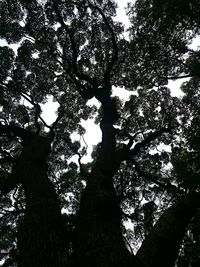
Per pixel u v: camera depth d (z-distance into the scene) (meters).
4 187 8.84
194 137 9.19
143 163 13.78
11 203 12.86
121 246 4.84
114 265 4.37
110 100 11.11
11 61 12.66
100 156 8.12
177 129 13.59
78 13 12.30
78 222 5.68
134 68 13.26
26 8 11.98
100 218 5.45
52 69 13.45
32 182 7.27
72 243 5.33
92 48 12.98
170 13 8.95
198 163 8.95
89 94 11.65
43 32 12.47
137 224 12.49
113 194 6.32
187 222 5.88
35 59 13.08
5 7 11.96
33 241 5.21
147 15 10.47
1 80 12.66
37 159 8.53
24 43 12.65
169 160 13.72
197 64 12.41
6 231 12.07
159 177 12.77
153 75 13.41
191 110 13.66
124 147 10.05
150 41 11.52
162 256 5.08
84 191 6.52
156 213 12.27
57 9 11.28
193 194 6.22
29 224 5.68
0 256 10.16
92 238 4.93
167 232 5.43
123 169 13.63
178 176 9.12
